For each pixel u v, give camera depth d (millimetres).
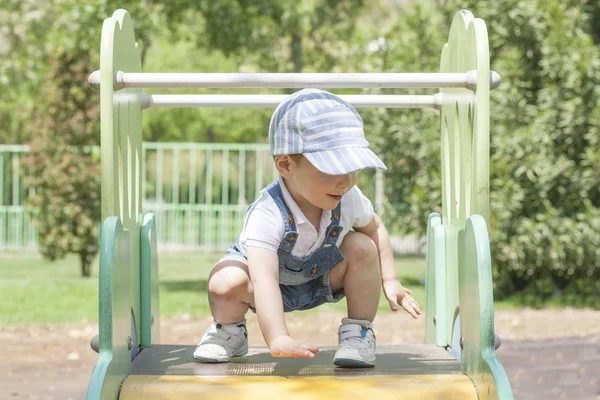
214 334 2439
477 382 2102
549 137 8453
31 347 6121
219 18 12203
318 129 2168
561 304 8570
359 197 2438
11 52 15633
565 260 8516
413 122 9430
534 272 8977
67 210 10570
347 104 2277
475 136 2295
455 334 2521
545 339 6441
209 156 13820
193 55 18719
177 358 2480
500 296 9008
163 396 2072
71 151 10656
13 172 14234
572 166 8500
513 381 4934
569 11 8992
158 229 14086
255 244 2248
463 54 2537
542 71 8688
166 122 19500
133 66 2652
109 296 2045
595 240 8367
